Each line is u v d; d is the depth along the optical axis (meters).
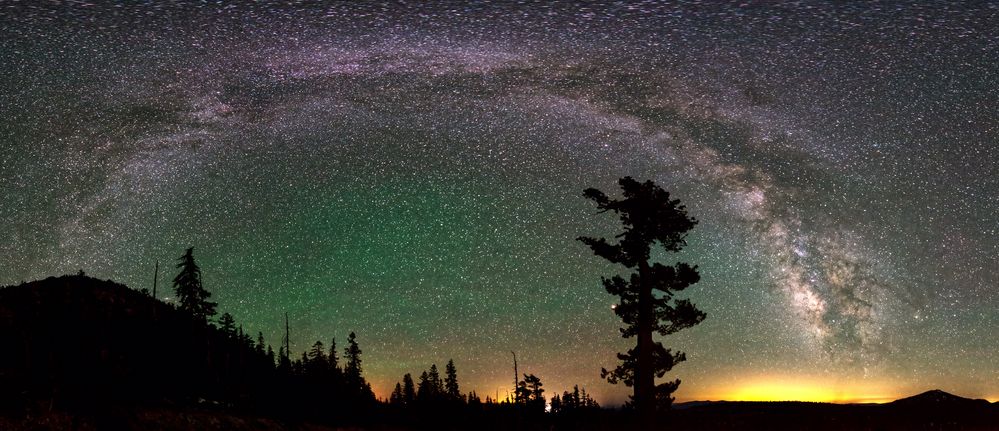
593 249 37.38
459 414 62.31
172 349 57.53
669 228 36.44
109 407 36.59
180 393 45.31
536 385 67.31
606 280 37.44
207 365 55.72
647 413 35.97
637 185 36.97
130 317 61.41
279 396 53.12
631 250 36.56
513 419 60.19
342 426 49.00
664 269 36.56
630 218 37.03
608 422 45.50
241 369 59.00
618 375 37.41
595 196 37.62
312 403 53.88
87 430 33.78
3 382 35.78
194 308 61.12
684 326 36.69
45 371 40.72
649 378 36.28
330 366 68.31
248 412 44.91
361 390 68.19
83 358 47.34
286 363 64.94
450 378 71.88
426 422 57.59
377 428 51.41
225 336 67.44
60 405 35.00
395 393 72.50
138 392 41.66
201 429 38.84
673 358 36.62
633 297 37.09
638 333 36.88
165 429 37.00
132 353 52.81
